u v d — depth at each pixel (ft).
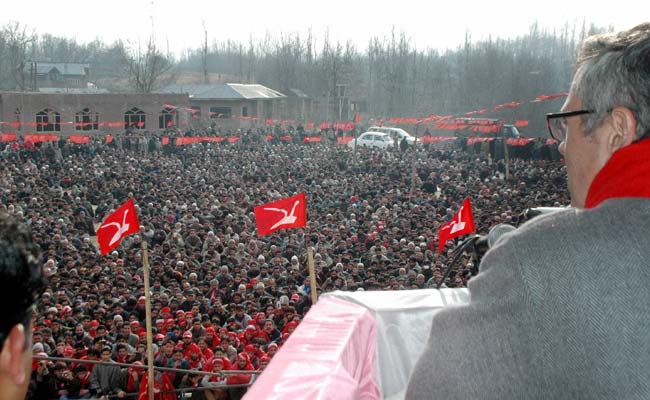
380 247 63.72
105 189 99.40
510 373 4.05
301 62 303.48
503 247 4.40
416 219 77.46
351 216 81.35
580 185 4.91
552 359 3.97
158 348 39.65
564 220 4.34
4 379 3.71
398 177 118.01
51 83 332.60
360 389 6.27
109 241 42.27
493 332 4.17
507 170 112.27
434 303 8.92
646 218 4.18
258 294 51.44
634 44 4.60
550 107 178.50
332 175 114.21
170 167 123.75
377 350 8.26
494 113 190.80
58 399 37.17
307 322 7.39
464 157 142.82
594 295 4.00
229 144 166.30
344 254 62.75
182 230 73.00
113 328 43.24
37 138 135.33
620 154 4.50
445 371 4.22
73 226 79.77
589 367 3.91
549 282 4.09
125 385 38.04
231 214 81.61
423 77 266.98
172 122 185.37
